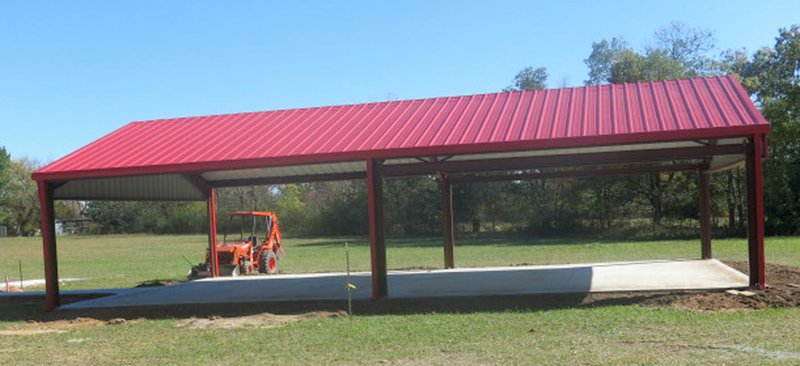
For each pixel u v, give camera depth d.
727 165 14.84
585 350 6.93
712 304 9.55
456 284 13.51
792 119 30.70
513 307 10.40
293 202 48.31
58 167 13.23
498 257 22.50
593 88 14.45
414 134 12.44
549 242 30.88
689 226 33.44
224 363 7.32
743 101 11.69
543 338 7.72
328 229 45.47
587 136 10.74
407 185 41.12
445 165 12.43
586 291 11.48
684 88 13.26
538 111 13.04
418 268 18.30
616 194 35.50
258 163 12.09
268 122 15.23
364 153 11.67
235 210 49.03
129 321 10.99
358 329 8.97
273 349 7.95
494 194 38.81
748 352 6.47
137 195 16.19
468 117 13.27
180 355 7.88
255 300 12.52
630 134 10.59
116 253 33.22
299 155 11.95
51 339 9.51
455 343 7.71
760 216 10.57
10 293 15.95
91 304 13.37
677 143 13.87
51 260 13.02
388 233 41.56
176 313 11.73
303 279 16.05
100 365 7.55
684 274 13.27
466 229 39.81
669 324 8.20
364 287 13.65
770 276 12.76
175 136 14.90
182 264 25.38
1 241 51.03
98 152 14.20
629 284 12.06
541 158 12.37
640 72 36.66
